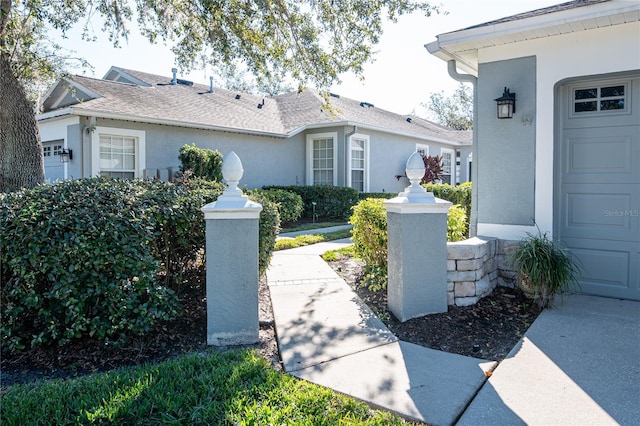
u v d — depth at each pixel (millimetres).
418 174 3953
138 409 2322
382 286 4812
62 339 3137
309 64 7668
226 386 2574
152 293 3277
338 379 2752
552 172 4668
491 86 5008
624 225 4492
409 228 3861
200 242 3807
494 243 4773
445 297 4035
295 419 2248
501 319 3887
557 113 4723
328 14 7090
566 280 4090
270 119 14391
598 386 2633
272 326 3859
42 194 3369
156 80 14461
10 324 3094
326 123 13273
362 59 7375
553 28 4316
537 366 2920
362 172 14492
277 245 7770
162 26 7777
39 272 3070
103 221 3137
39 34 8234
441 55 5289
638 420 2262
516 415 2326
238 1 6992
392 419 2275
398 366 2947
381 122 15734
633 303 4348
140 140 10289
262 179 13047
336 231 10156
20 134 7027
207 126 11297
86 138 9461
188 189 4098
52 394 2512
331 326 3738
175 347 3377
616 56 4270
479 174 5133
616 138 4504
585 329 3600
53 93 11461
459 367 2934
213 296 3385
